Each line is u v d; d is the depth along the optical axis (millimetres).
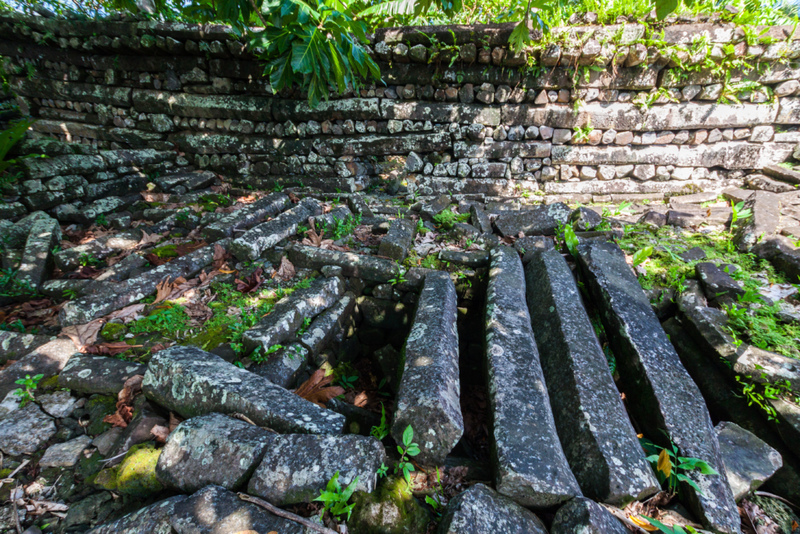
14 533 1702
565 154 4637
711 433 2043
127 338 2648
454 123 4672
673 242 3602
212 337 2668
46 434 2096
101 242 3594
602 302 2805
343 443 1760
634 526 1678
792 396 2182
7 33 5008
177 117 5176
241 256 3469
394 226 3820
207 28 4457
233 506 1567
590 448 1853
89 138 5590
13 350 2531
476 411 3463
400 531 1612
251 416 1912
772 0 4211
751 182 4422
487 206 4457
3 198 3562
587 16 4199
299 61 3100
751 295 2740
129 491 1830
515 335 2475
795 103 4191
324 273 3387
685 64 4090
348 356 3559
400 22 4668
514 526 1596
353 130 4852
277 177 5203
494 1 4785
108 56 5023
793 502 2027
